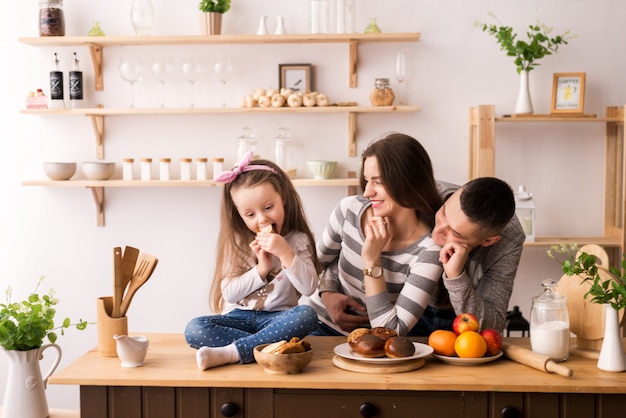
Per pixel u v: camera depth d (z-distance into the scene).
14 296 3.80
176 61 3.71
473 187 1.96
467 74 3.66
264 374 1.86
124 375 1.86
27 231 3.79
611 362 1.88
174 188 3.74
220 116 3.72
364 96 3.68
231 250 2.26
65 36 3.59
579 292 2.07
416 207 2.15
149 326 3.79
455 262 2.02
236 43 3.64
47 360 3.80
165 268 3.77
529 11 3.65
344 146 3.71
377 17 3.65
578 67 3.66
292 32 3.68
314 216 3.73
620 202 3.66
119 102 3.73
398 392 1.83
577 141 3.71
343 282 2.41
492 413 1.81
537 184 3.72
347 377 1.83
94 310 3.80
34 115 3.75
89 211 3.77
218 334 2.04
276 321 2.00
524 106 3.52
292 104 3.53
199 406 1.86
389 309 2.11
